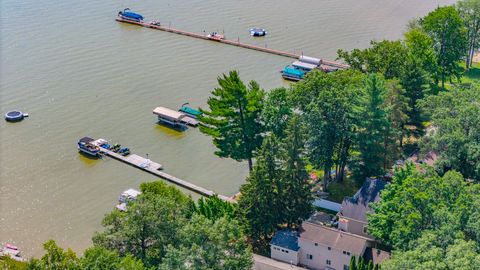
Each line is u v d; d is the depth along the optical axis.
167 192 90.75
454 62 146.50
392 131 106.69
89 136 132.50
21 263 77.50
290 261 90.50
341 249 86.25
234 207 96.00
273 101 108.81
